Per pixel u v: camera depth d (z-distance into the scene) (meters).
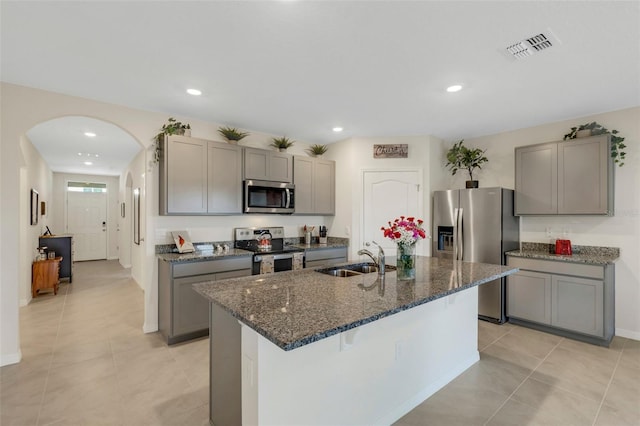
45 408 2.13
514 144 4.18
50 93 2.92
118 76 2.63
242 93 2.99
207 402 2.22
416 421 2.05
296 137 4.64
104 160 6.52
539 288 3.51
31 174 4.97
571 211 3.45
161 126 3.54
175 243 3.68
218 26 1.94
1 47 2.17
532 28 1.93
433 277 2.32
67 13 1.80
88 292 5.18
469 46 2.15
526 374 2.62
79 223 8.52
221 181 3.74
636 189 3.28
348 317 1.44
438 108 3.37
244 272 3.62
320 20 1.87
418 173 4.46
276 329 1.29
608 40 2.04
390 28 1.95
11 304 2.73
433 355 2.39
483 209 3.88
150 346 3.12
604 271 3.09
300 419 1.59
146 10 1.78
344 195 4.75
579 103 3.20
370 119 3.77
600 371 2.66
